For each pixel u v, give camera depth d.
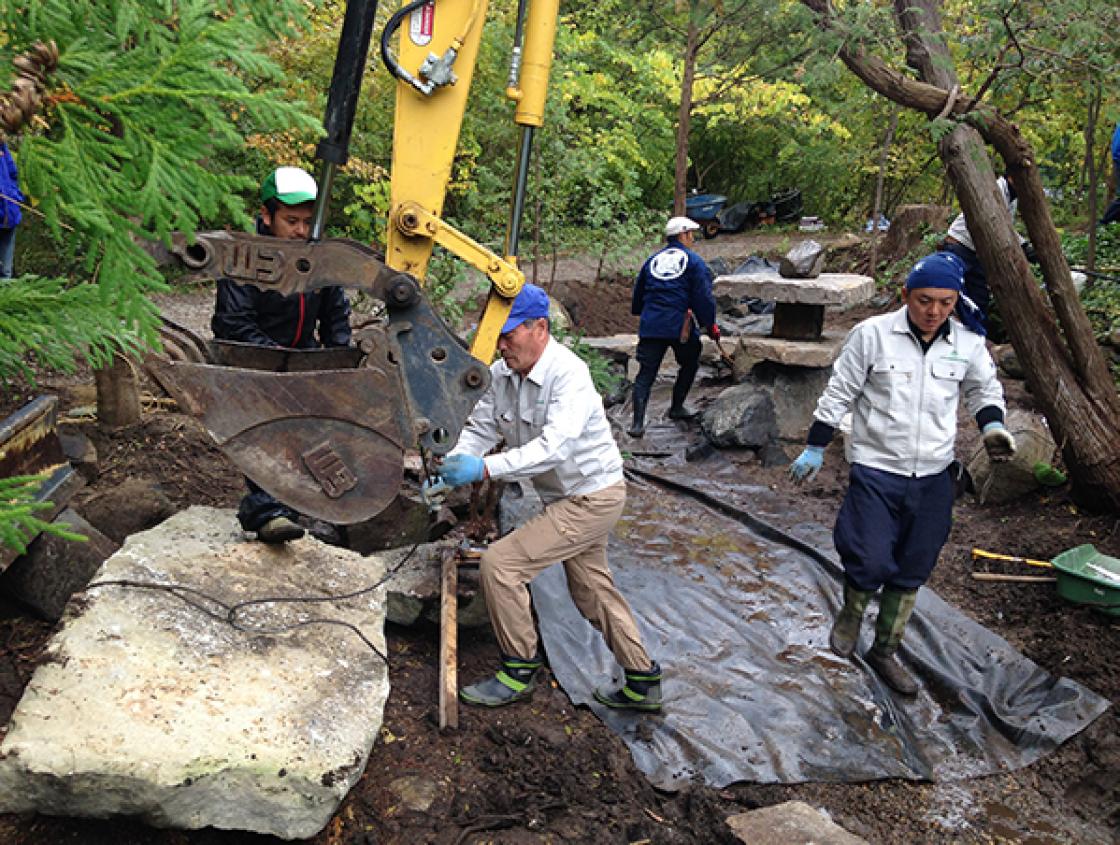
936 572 5.18
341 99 2.47
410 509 4.52
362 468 2.54
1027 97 4.83
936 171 15.80
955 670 4.32
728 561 5.35
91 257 1.62
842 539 4.09
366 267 2.48
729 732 3.77
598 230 9.57
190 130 1.58
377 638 3.27
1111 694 4.10
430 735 3.40
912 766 3.71
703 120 19.61
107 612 2.93
